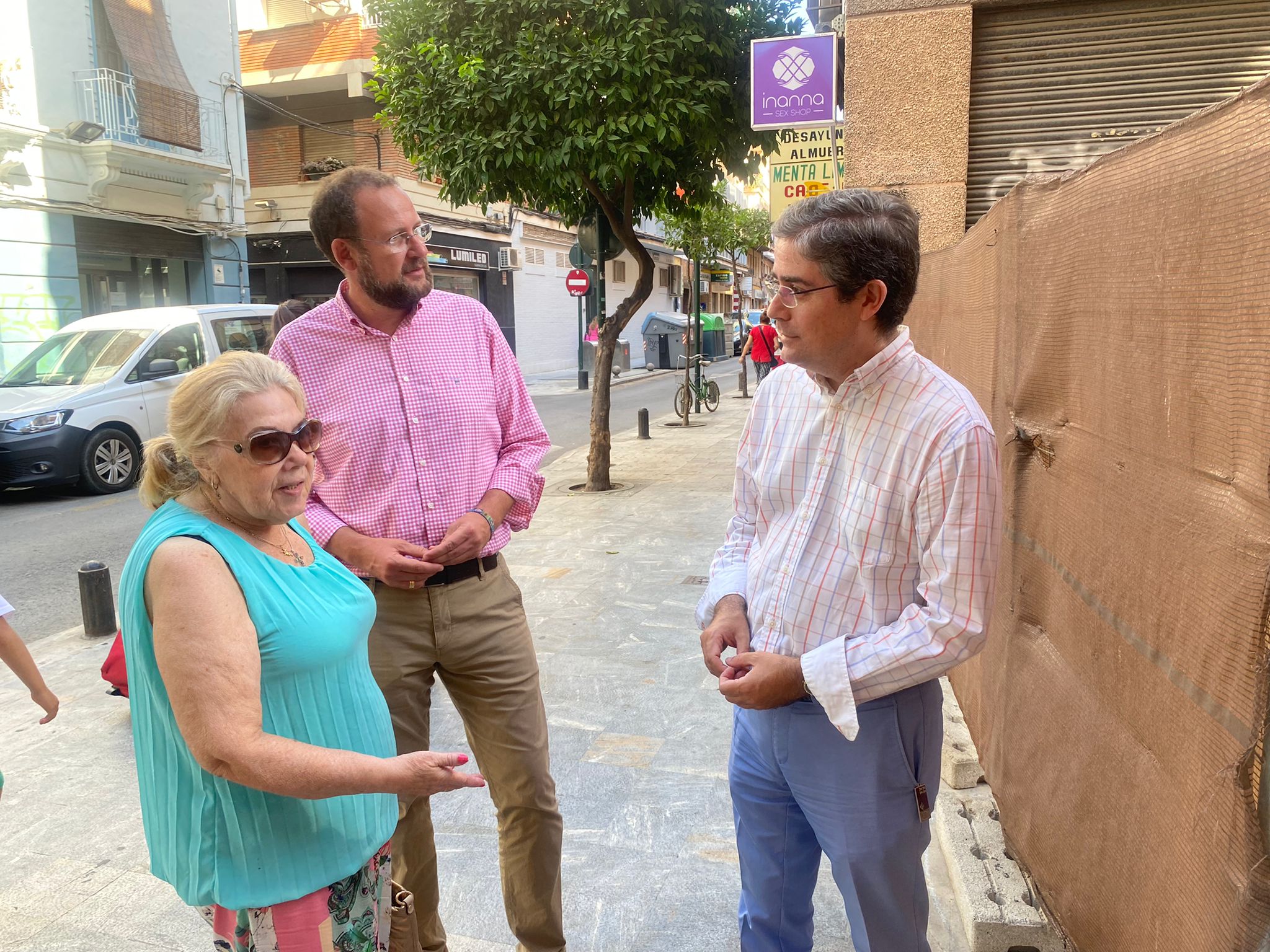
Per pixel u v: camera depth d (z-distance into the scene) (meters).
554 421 16.06
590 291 23.06
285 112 20.31
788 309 1.63
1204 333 1.26
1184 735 1.31
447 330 2.41
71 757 3.82
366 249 2.16
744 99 8.41
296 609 1.54
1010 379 2.46
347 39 21.05
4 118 13.98
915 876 1.78
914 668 1.58
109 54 15.78
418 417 2.29
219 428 1.48
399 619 2.27
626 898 2.77
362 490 2.29
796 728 1.77
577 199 9.41
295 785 1.39
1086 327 1.80
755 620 1.87
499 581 2.40
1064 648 1.92
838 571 1.70
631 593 5.86
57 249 14.97
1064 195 1.98
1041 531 2.12
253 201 22.58
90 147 15.10
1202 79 5.29
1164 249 1.41
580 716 4.05
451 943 2.62
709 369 32.28
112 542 7.83
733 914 2.69
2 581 6.70
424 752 1.50
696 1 7.89
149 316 10.77
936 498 1.57
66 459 9.45
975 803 2.89
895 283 1.58
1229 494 1.18
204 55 17.62
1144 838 1.46
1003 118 5.69
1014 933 2.30
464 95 7.95
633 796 3.37
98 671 4.82
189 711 1.38
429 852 2.37
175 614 1.39
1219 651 1.20
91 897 2.85
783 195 9.16
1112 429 1.63
